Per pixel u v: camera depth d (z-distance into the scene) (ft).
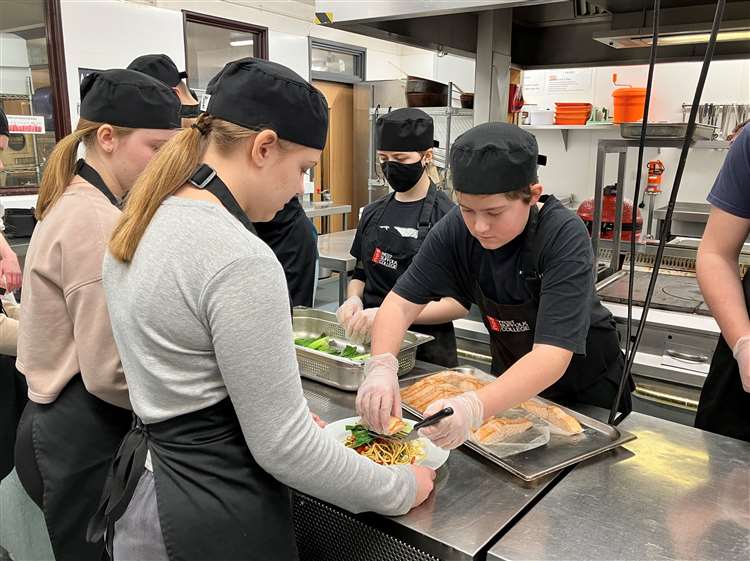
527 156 3.64
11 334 5.14
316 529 3.68
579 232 3.98
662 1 6.75
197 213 2.65
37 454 4.18
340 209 18.10
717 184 4.31
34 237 4.13
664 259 8.80
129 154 4.37
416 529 3.11
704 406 4.76
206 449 2.87
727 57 8.59
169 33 14.46
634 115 10.05
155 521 2.93
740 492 3.43
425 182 6.80
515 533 3.04
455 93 15.72
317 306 15.65
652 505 3.29
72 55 12.67
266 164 2.82
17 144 12.26
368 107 21.39
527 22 8.91
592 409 4.71
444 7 4.86
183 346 2.65
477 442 3.90
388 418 3.84
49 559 4.93
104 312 3.81
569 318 3.82
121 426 4.24
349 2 5.40
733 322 4.04
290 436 2.71
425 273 4.72
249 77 2.69
